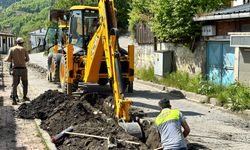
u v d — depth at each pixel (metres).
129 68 18.70
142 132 10.23
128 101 10.41
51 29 25.95
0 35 78.81
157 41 26.16
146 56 28.11
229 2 22.20
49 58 24.25
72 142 9.74
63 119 11.63
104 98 15.54
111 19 11.95
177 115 7.01
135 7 30.45
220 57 19.70
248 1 21.52
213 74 20.28
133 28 30.73
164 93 20.33
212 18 18.75
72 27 19.42
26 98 16.06
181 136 6.86
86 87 20.53
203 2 20.92
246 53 17.31
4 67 37.50
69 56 17.36
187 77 21.92
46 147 9.54
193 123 13.22
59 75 21.42
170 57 24.06
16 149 9.37
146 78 25.59
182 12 21.25
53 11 22.30
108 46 11.27
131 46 18.66
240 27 17.95
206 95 18.11
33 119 12.67
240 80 17.70
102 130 10.11
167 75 23.44
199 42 21.34
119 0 41.62
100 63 15.88
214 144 10.52
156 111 14.88
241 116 14.56
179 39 22.31
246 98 15.72
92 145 9.33
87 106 14.34
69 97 14.06
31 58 51.81
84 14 19.22
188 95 18.86
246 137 11.37
